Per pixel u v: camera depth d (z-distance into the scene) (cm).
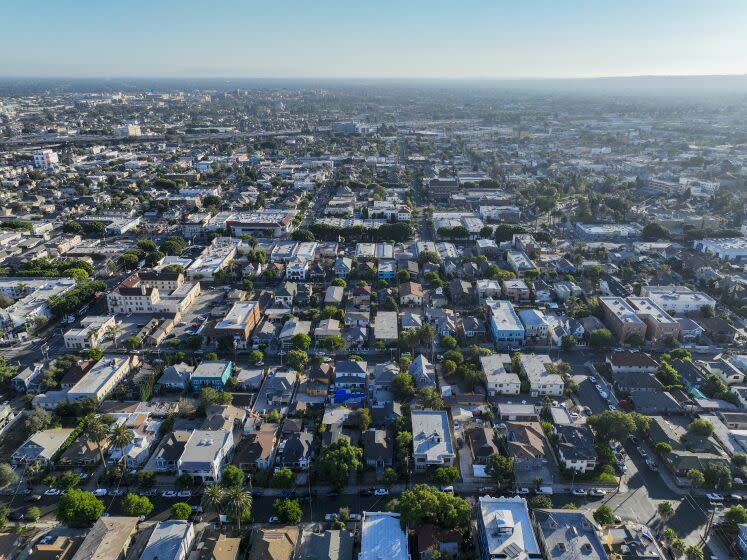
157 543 14862
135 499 16500
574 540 14788
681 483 18175
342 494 17738
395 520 15825
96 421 18600
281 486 17738
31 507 16900
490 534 14950
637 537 15312
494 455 18350
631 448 19938
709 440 19575
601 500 17538
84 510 16138
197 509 16975
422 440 19250
